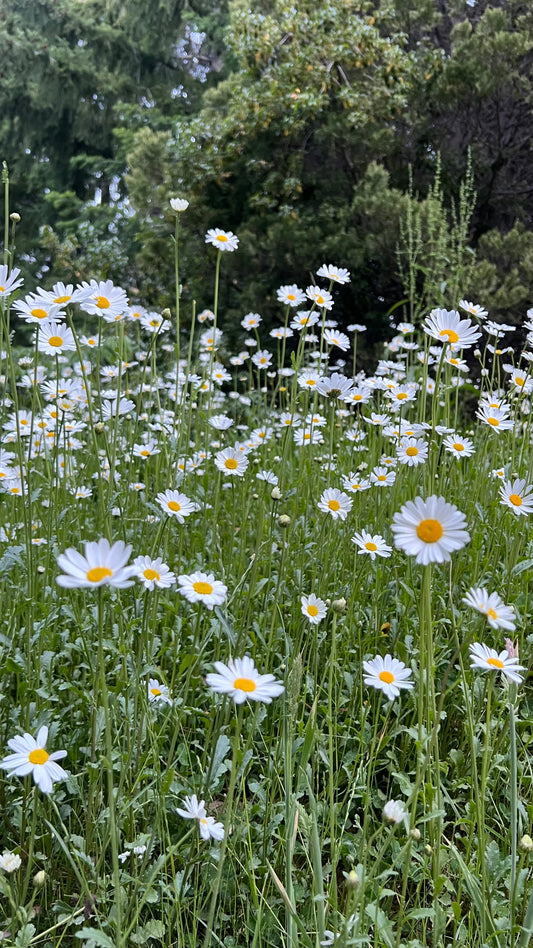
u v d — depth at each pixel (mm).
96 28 17375
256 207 10344
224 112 11500
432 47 10188
